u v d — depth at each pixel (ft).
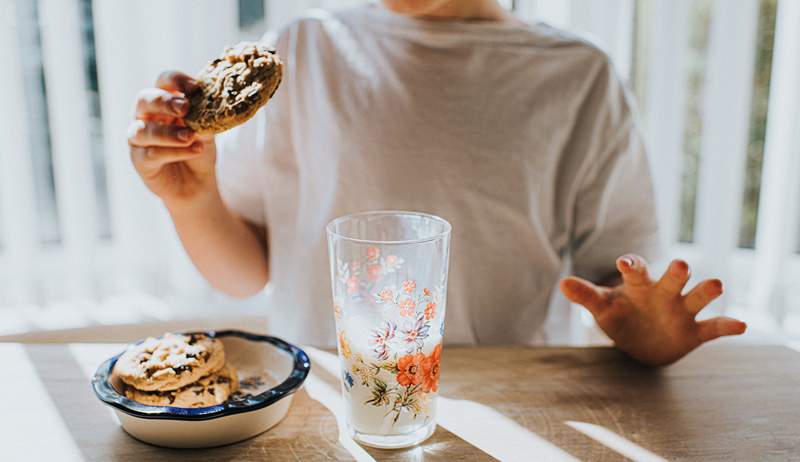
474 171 2.91
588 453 1.92
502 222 2.96
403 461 1.88
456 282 2.98
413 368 1.89
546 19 4.38
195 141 2.33
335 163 2.97
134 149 2.48
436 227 2.00
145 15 4.38
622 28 4.37
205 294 4.86
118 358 2.15
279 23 4.42
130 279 4.83
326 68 3.02
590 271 3.22
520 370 2.39
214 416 1.86
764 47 4.45
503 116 2.92
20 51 4.42
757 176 4.68
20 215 4.60
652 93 4.49
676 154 4.55
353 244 1.83
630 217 3.17
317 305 3.07
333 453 1.92
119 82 4.44
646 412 2.12
